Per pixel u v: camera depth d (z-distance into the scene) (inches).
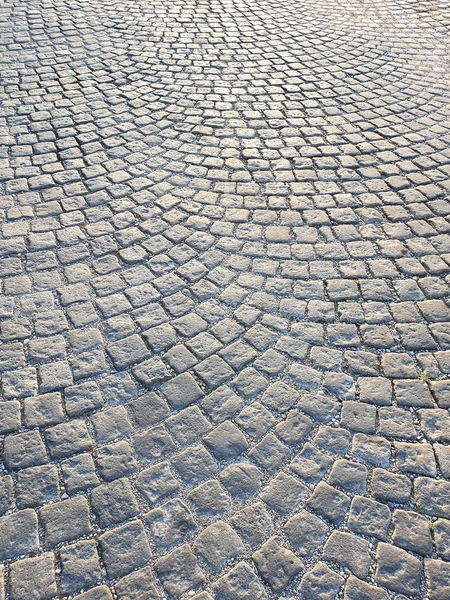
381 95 233.3
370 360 123.2
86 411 110.3
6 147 191.6
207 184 177.3
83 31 283.0
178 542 90.7
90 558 88.5
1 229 156.3
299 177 182.1
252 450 104.4
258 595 84.5
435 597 85.2
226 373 118.8
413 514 95.5
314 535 92.0
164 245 152.9
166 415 110.1
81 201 168.2
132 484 98.5
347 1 347.6
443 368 122.0
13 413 109.5
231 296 137.8
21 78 235.3
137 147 194.1
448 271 148.0
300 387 116.5
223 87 234.8
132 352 122.8
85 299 135.7
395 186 179.3
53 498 96.1
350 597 84.7
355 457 104.0
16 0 317.4
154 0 331.0
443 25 312.8
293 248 153.6
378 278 145.1
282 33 292.7
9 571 86.9
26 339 125.1
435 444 106.7
